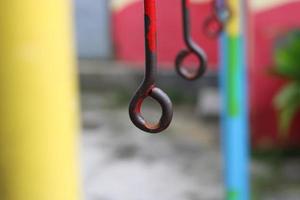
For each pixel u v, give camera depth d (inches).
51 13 50.9
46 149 51.8
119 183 168.7
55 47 51.4
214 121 233.5
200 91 260.7
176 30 131.3
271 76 186.7
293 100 177.9
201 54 52.5
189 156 192.5
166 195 159.9
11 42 50.1
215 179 170.9
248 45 183.6
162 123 34.7
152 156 192.9
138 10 157.5
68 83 53.0
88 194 160.6
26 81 50.7
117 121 236.4
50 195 52.4
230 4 95.4
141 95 34.7
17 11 49.8
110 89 282.0
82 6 286.5
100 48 288.4
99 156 192.7
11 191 51.6
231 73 100.1
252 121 189.9
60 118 52.3
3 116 50.9
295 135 190.1
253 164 182.2
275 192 161.6
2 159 51.3
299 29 181.3
